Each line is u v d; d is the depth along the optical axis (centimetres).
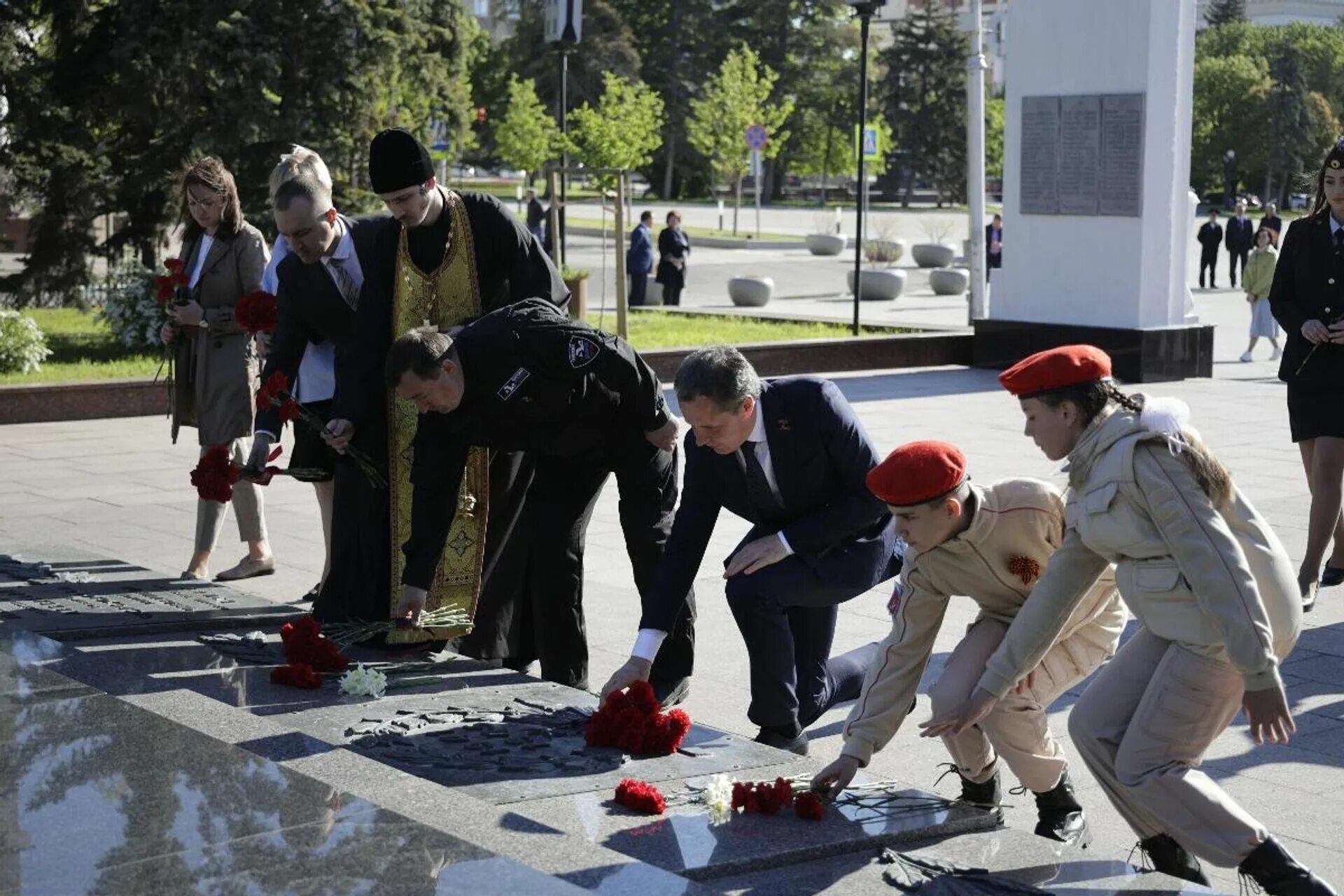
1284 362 782
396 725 478
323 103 1934
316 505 1006
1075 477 371
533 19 7069
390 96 2028
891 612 435
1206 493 359
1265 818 488
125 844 336
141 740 415
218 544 882
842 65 7581
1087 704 381
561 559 568
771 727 497
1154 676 369
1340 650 687
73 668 526
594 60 6950
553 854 358
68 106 1972
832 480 488
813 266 3844
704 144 5306
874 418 1439
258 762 395
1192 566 351
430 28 2081
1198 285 3294
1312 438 765
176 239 2105
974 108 2242
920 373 1839
